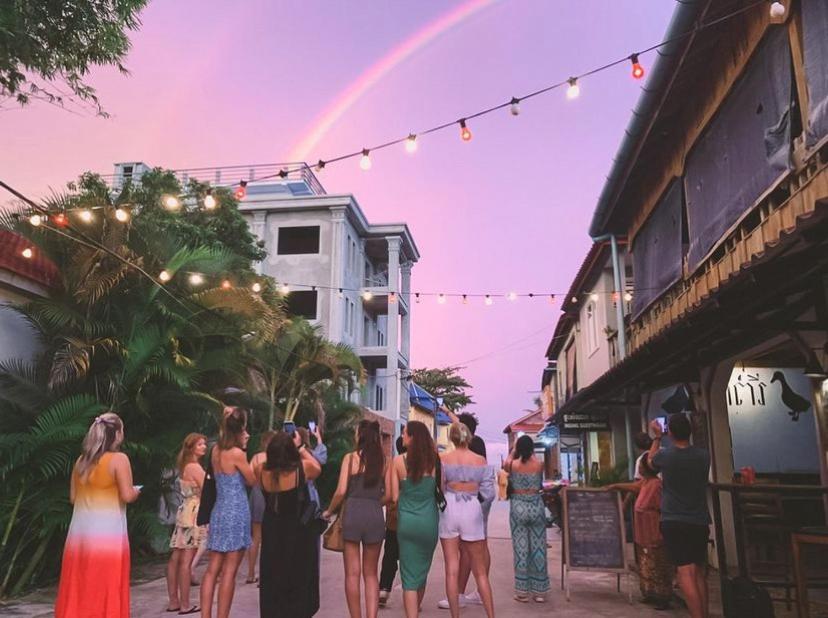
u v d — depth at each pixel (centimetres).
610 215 1483
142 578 852
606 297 1803
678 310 1120
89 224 910
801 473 1055
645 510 677
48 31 773
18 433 785
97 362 909
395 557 678
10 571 753
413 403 4341
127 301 954
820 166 657
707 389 931
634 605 675
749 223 852
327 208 3072
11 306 860
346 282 3091
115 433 470
